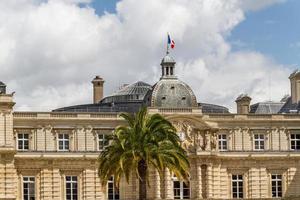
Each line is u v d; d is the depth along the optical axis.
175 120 143.25
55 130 143.88
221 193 145.12
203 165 142.88
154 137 106.94
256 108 177.50
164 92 147.88
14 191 136.75
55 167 140.88
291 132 151.00
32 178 140.25
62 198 140.62
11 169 135.62
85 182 141.50
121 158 104.81
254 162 147.00
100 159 110.62
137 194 142.75
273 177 147.62
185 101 147.50
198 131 143.50
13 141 139.25
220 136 149.12
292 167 148.00
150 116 109.38
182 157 109.38
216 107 166.75
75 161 141.62
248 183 146.50
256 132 150.12
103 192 141.88
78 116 144.75
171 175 141.00
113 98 171.62
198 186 142.00
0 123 135.62
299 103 162.62
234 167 146.25
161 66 151.50
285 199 145.12
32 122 143.00
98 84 168.38
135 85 176.50
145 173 108.00
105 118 145.50
